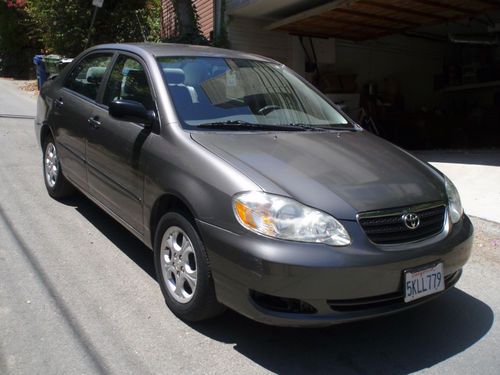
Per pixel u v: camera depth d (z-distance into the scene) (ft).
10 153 25.43
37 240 15.05
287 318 9.36
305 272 9.02
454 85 52.60
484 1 32.07
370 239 9.55
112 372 9.36
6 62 74.38
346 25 36.99
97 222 16.76
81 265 13.64
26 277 12.76
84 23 52.37
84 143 15.20
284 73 15.55
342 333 11.25
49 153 18.74
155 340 10.44
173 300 11.32
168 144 11.55
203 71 13.65
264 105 13.65
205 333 10.81
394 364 10.19
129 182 12.71
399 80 49.52
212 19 38.83
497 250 16.40
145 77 13.33
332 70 43.65
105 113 14.38
